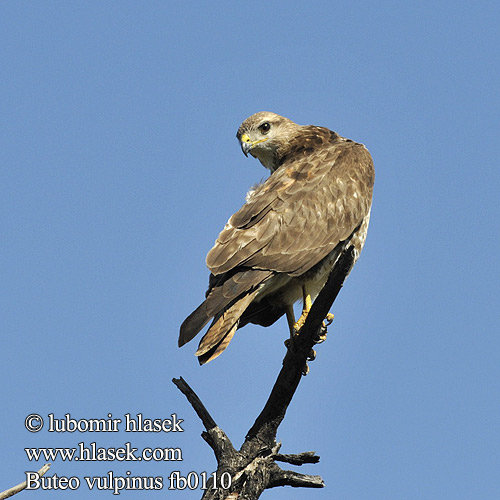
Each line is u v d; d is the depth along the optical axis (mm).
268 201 12352
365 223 13195
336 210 12617
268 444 9992
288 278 12383
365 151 13898
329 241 12398
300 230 12188
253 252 11727
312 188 12688
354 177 13148
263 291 12375
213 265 11445
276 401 10102
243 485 9703
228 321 11125
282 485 9789
